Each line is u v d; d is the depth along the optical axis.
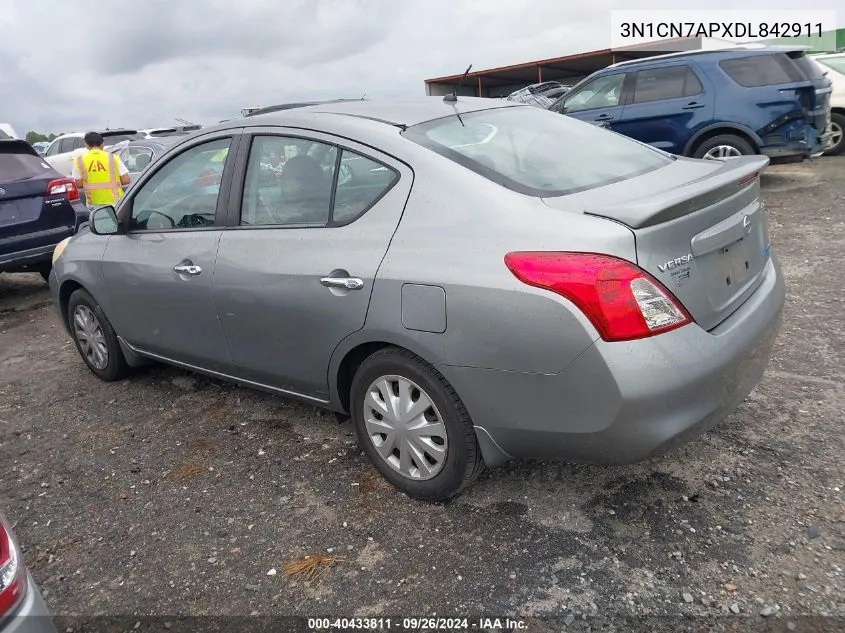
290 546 2.78
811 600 2.24
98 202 8.55
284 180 3.23
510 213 2.52
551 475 3.06
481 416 2.60
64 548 2.91
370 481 3.18
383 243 2.77
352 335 2.89
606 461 2.45
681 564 2.46
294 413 3.96
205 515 3.04
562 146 3.15
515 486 3.01
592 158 3.08
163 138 12.43
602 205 2.48
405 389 2.85
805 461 2.96
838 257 5.74
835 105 11.02
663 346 2.29
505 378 2.47
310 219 3.11
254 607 2.47
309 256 3.01
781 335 4.27
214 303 3.48
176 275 3.66
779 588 2.30
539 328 2.34
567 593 2.38
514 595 2.40
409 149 2.83
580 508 2.82
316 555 2.71
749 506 2.72
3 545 1.66
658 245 2.32
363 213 2.90
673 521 2.68
